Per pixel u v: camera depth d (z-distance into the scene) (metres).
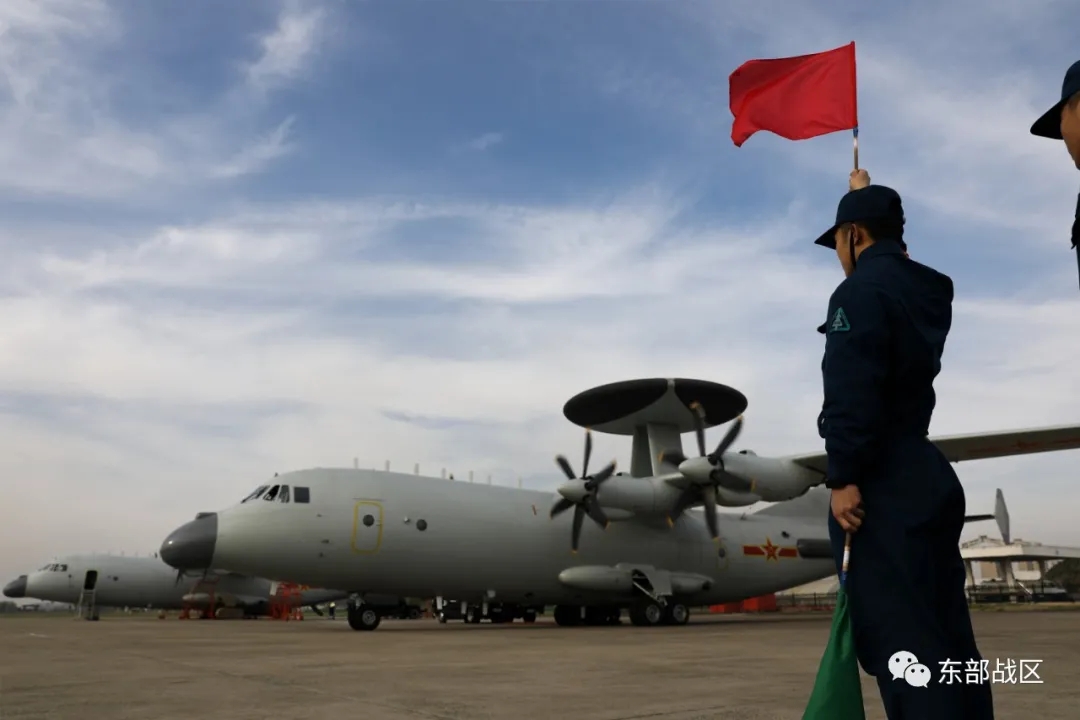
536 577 23.23
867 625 2.48
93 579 42.25
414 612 42.62
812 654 11.83
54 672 9.49
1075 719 5.44
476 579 22.38
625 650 12.93
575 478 22.58
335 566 20.61
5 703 6.79
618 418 26.84
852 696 2.49
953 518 2.55
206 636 18.91
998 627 18.28
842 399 2.54
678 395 24.55
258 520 20.16
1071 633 15.61
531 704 6.61
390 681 8.39
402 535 21.19
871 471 2.61
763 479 21.25
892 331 2.62
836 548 2.67
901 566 2.46
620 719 5.79
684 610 24.53
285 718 5.91
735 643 14.65
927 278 2.81
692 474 21.53
